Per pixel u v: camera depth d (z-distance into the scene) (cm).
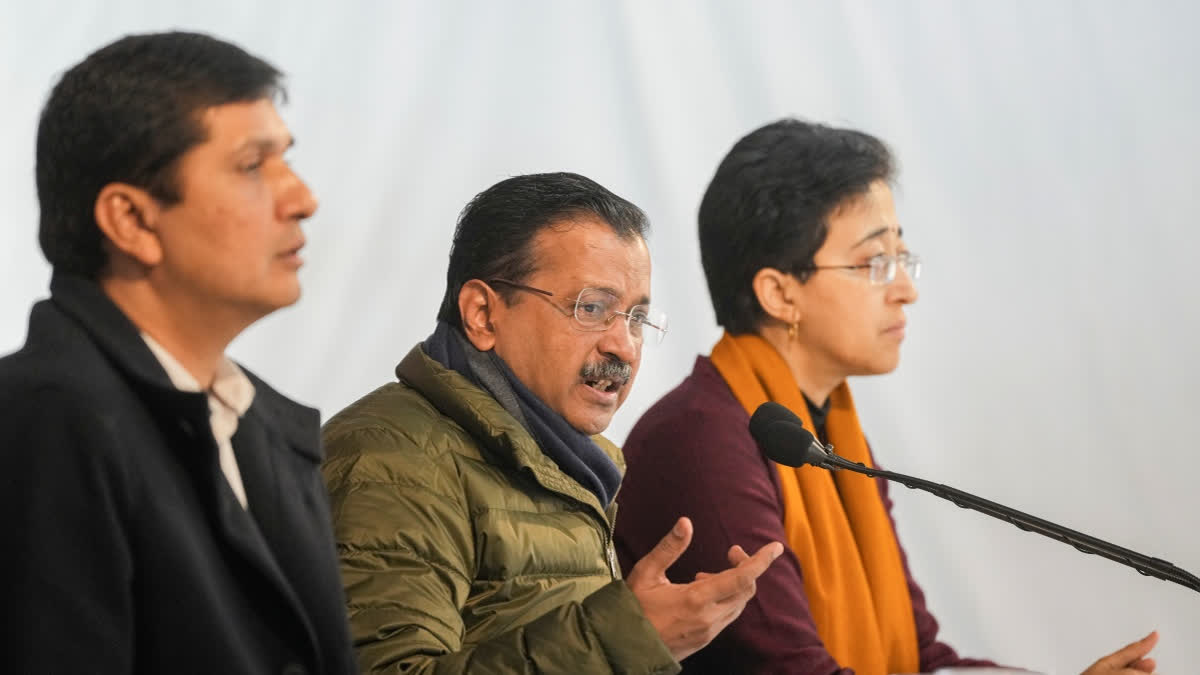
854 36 829
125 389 265
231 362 306
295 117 705
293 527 296
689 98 797
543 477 408
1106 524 833
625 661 351
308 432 317
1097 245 848
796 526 539
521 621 391
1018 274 842
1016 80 848
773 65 813
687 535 375
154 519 256
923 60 840
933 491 399
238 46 284
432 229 724
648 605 363
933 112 840
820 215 554
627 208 437
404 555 371
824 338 559
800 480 552
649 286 438
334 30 715
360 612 360
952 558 818
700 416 539
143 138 267
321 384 693
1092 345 841
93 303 269
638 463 540
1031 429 834
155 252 273
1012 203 845
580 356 422
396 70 727
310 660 281
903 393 828
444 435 401
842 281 555
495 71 750
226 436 294
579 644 352
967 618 814
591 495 424
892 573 573
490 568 391
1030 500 831
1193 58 857
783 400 552
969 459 828
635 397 763
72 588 244
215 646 260
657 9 791
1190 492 834
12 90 629
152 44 274
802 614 506
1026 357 838
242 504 292
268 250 279
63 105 270
